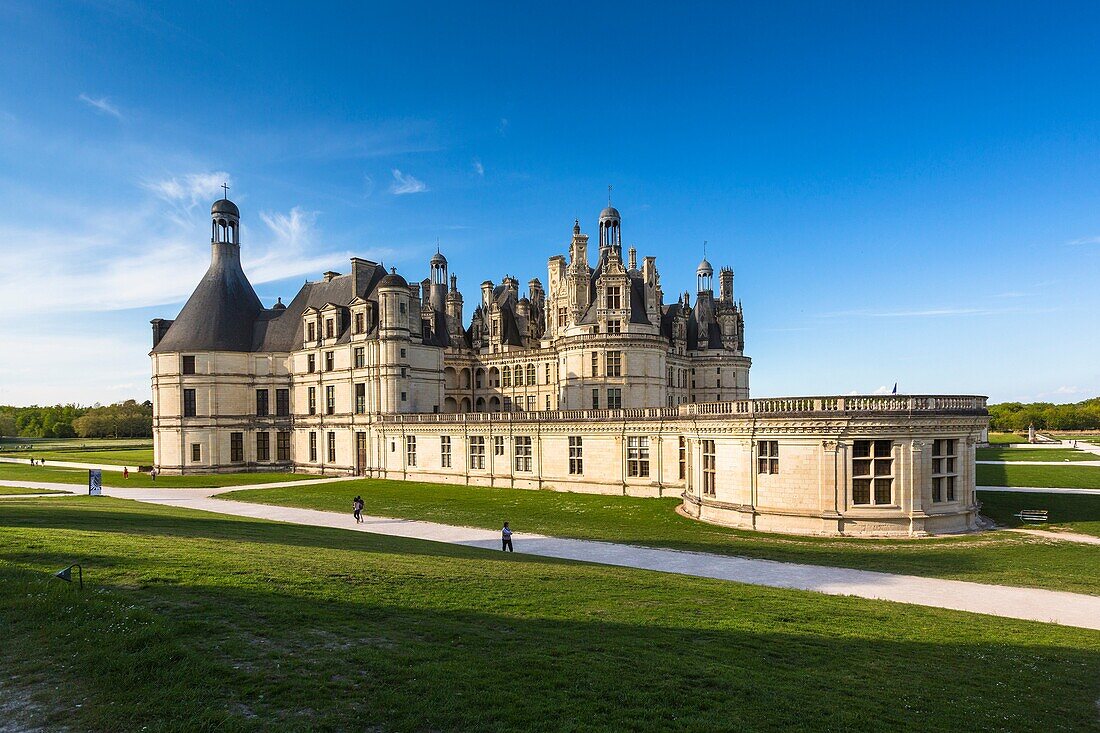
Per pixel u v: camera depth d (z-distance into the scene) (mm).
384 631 15727
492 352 108562
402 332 81438
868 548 35938
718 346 112250
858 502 40125
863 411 39281
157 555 21859
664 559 33000
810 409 40938
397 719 11281
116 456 115250
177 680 12195
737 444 44125
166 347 86375
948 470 41281
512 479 68812
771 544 37281
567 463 64938
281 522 43062
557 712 11945
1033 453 91688
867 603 23500
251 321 92562
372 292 87625
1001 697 14648
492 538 39531
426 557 28141
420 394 84438
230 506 55188
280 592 18328
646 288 91562
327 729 10844
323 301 91000
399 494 63000
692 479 51281
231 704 11492
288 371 91500
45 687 11930
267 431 89938
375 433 81000
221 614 15797
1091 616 23250
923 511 39781
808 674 15164
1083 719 13734
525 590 21438
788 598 23344
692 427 49188
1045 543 36781
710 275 119938
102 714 11031
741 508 43094
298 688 12164
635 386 84312
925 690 14719
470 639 15578
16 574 18156
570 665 14258
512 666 13961
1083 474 63906
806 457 40719
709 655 15898
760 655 16297
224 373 87750
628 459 60875
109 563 20156
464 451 72625
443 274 118438
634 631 17516
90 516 34594
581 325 86938
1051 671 16531
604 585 23406
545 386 100812
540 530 42406
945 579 28750
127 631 14062
